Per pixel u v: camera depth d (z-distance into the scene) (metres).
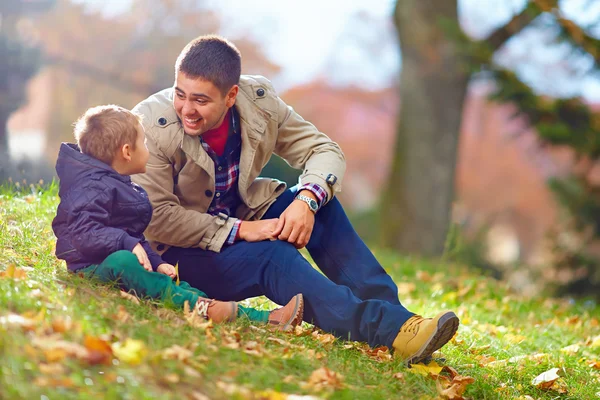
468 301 7.39
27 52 14.81
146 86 29.88
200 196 4.22
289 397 3.01
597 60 13.77
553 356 5.12
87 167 3.82
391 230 17.84
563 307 8.29
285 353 3.58
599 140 13.82
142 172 4.00
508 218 30.77
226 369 3.14
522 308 7.49
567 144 13.91
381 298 4.25
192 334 3.46
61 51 28.11
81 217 3.73
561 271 14.34
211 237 4.11
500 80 14.31
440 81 17.38
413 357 3.85
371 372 3.66
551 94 14.59
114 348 2.93
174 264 4.18
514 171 30.20
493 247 17.77
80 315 3.23
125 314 3.39
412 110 17.61
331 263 4.34
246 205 4.37
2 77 14.55
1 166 7.16
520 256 30.44
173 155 4.09
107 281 3.79
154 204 4.07
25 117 28.19
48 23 27.38
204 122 3.99
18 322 2.95
